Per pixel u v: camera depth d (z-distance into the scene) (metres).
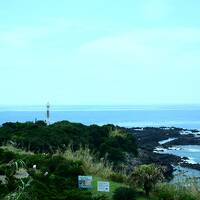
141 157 49.16
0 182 10.98
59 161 13.48
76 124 38.53
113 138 39.75
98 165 15.30
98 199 11.04
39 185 10.88
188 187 13.43
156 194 12.88
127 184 13.73
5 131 30.59
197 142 88.81
